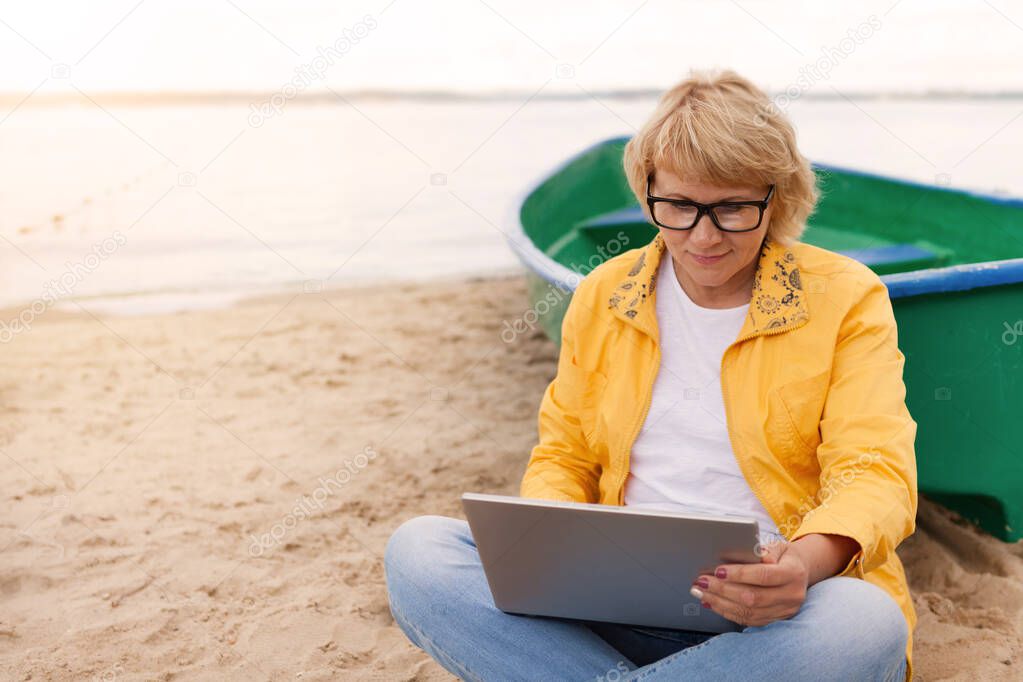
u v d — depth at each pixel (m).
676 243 1.50
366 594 2.35
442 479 3.01
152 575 2.43
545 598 1.39
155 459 3.21
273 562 2.51
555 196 4.19
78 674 2.00
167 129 12.94
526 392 3.79
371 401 3.72
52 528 2.69
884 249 3.54
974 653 1.97
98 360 4.34
